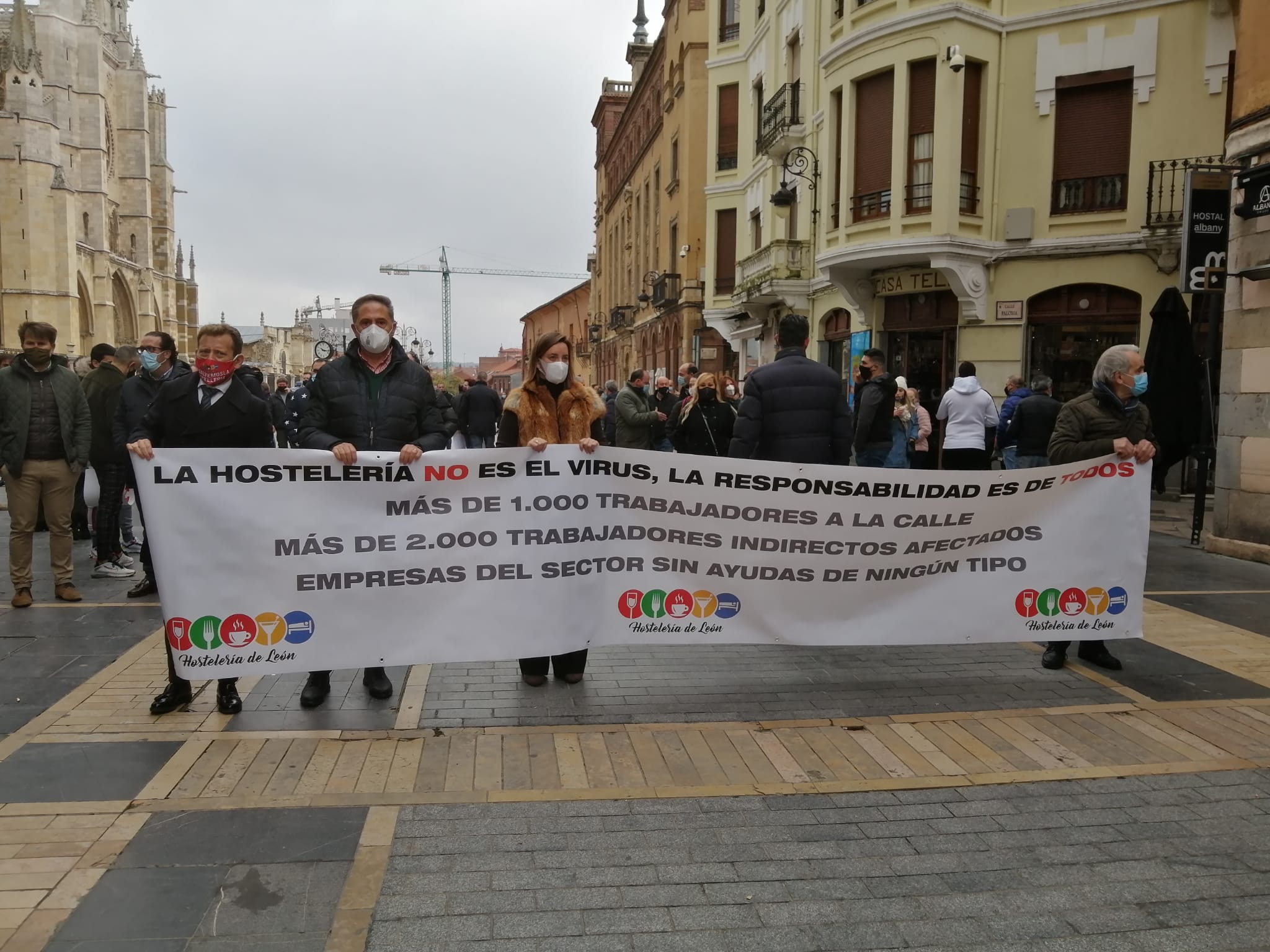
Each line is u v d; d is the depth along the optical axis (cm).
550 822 371
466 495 491
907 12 1584
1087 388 1576
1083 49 1530
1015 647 626
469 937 295
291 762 421
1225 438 938
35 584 789
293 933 296
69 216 7638
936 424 1703
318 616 478
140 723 467
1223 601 745
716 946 294
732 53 2805
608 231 5578
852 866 342
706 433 962
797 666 582
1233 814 385
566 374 513
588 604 513
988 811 386
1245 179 892
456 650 494
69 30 8031
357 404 493
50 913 303
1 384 690
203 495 463
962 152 1580
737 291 2489
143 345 758
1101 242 1526
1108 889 329
